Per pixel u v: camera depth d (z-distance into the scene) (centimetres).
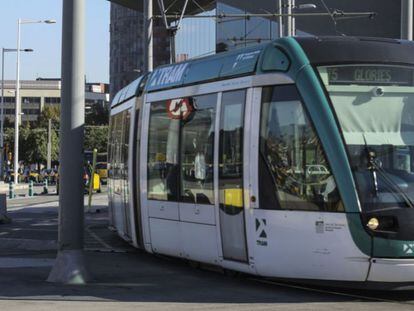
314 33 3341
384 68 771
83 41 891
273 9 3838
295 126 763
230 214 838
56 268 877
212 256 880
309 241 739
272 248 771
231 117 848
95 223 1820
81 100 889
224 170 852
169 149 980
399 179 728
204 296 770
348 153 725
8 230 1611
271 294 780
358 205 707
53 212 2230
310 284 807
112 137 1356
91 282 870
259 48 831
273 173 778
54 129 9275
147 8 2077
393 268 705
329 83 755
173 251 970
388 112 759
